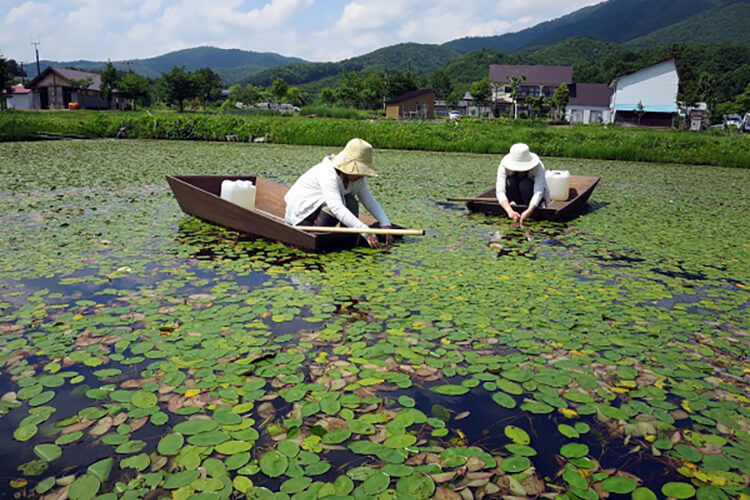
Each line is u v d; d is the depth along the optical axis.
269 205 6.71
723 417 2.54
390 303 3.85
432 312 3.71
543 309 3.85
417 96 70.88
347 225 5.02
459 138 20.52
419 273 4.57
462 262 4.95
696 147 18.86
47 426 2.32
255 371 2.80
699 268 5.06
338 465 2.11
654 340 3.38
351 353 3.06
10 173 10.12
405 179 11.17
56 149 15.95
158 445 2.19
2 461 2.09
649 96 52.78
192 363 2.87
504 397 2.63
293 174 11.12
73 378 2.70
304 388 2.66
